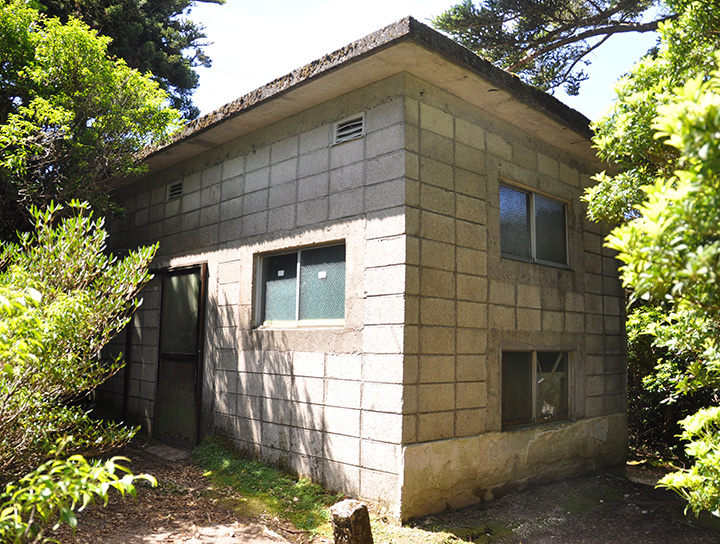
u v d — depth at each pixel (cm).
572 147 752
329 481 580
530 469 651
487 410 605
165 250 870
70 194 787
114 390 948
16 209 792
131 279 506
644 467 868
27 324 309
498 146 660
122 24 1320
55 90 786
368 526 425
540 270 700
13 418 398
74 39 759
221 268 755
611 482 711
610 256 830
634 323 793
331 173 621
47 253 462
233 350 720
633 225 235
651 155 418
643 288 223
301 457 614
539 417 689
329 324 614
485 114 649
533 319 679
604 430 773
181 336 816
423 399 540
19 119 768
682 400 919
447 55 529
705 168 190
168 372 832
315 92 615
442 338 564
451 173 596
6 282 414
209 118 718
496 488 605
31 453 428
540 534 526
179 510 539
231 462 673
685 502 621
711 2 404
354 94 609
